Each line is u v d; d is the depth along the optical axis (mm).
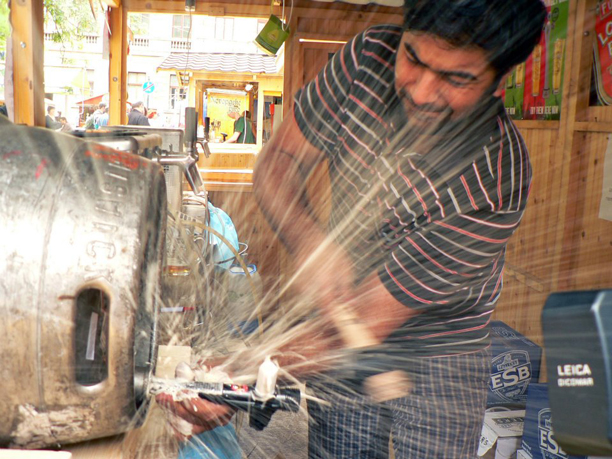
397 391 1136
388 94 1014
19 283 581
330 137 1156
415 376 1182
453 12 807
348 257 1046
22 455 610
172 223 1054
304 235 1095
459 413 1199
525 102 2459
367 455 1168
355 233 1056
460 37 816
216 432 863
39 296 583
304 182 1178
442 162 984
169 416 796
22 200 596
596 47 1972
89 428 633
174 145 2115
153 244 687
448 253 1000
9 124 666
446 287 1020
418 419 1201
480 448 1880
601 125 1904
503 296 2250
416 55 876
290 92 3688
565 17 2096
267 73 7215
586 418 367
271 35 3420
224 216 2145
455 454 1223
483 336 1234
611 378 360
